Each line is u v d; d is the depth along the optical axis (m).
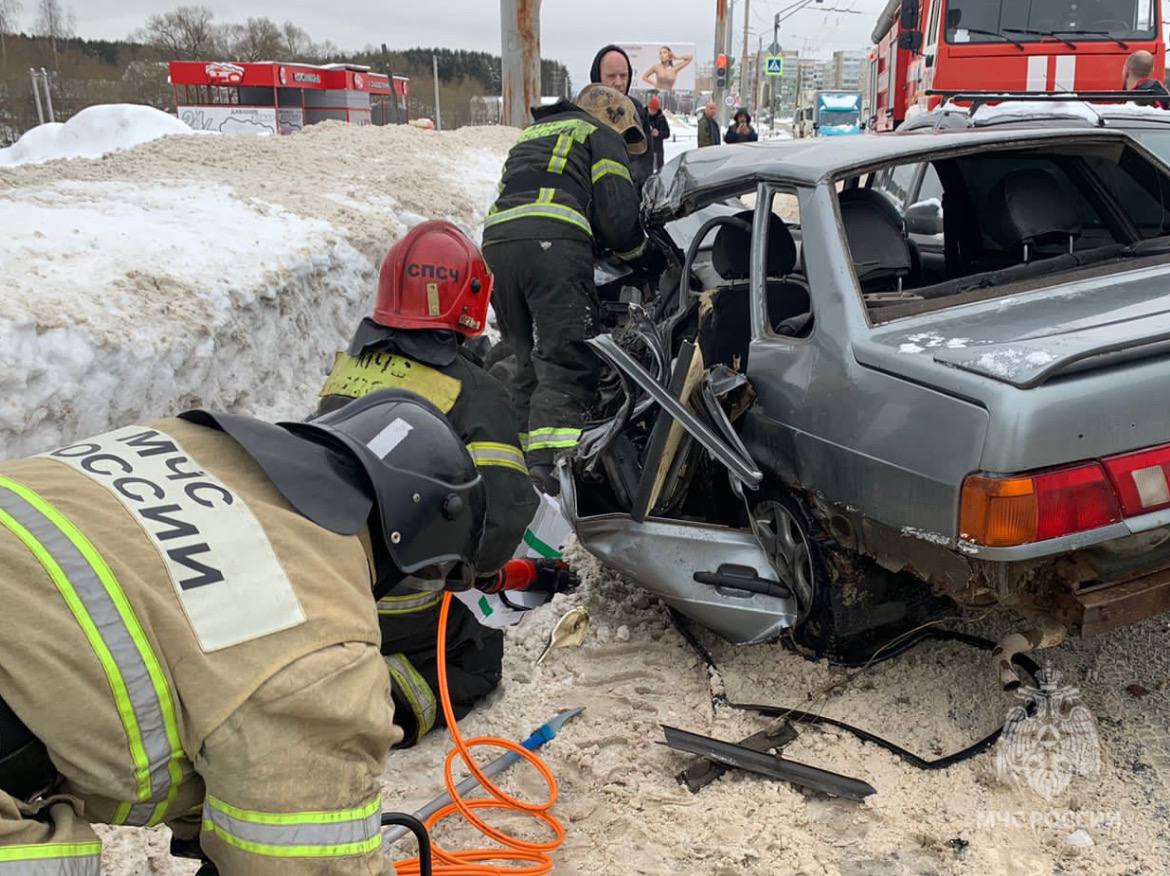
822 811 2.63
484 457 2.64
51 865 1.20
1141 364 2.46
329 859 1.30
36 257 4.56
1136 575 2.60
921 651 3.26
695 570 3.25
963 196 4.20
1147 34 9.09
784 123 54.44
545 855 2.43
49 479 1.35
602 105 5.18
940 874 2.37
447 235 2.83
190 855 1.59
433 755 2.92
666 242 4.88
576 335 4.61
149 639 1.23
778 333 3.36
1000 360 2.47
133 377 4.10
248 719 1.25
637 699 3.14
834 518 2.97
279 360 5.27
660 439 3.27
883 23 14.09
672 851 2.50
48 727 1.19
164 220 5.61
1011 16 9.35
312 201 6.72
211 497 1.39
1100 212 3.96
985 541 2.40
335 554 1.42
